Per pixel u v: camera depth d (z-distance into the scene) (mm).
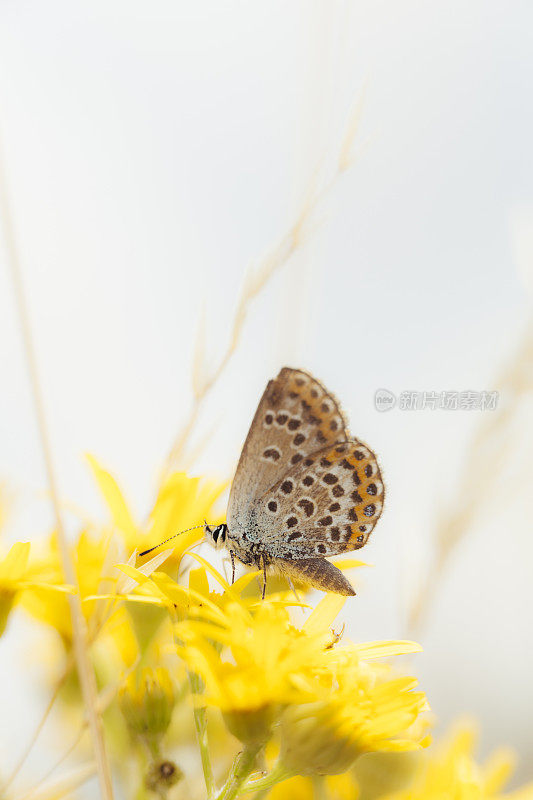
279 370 250
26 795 229
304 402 251
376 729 235
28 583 239
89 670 230
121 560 236
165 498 243
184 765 241
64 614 242
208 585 240
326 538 252
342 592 246
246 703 233
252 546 250
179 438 237
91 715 230
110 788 229
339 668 238
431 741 238
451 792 238
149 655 242
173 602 238
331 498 251
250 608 239
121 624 245
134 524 242
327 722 235
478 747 241
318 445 252
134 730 240
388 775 241
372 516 251
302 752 235
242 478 249
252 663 234
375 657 239
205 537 246
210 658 234
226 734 242
